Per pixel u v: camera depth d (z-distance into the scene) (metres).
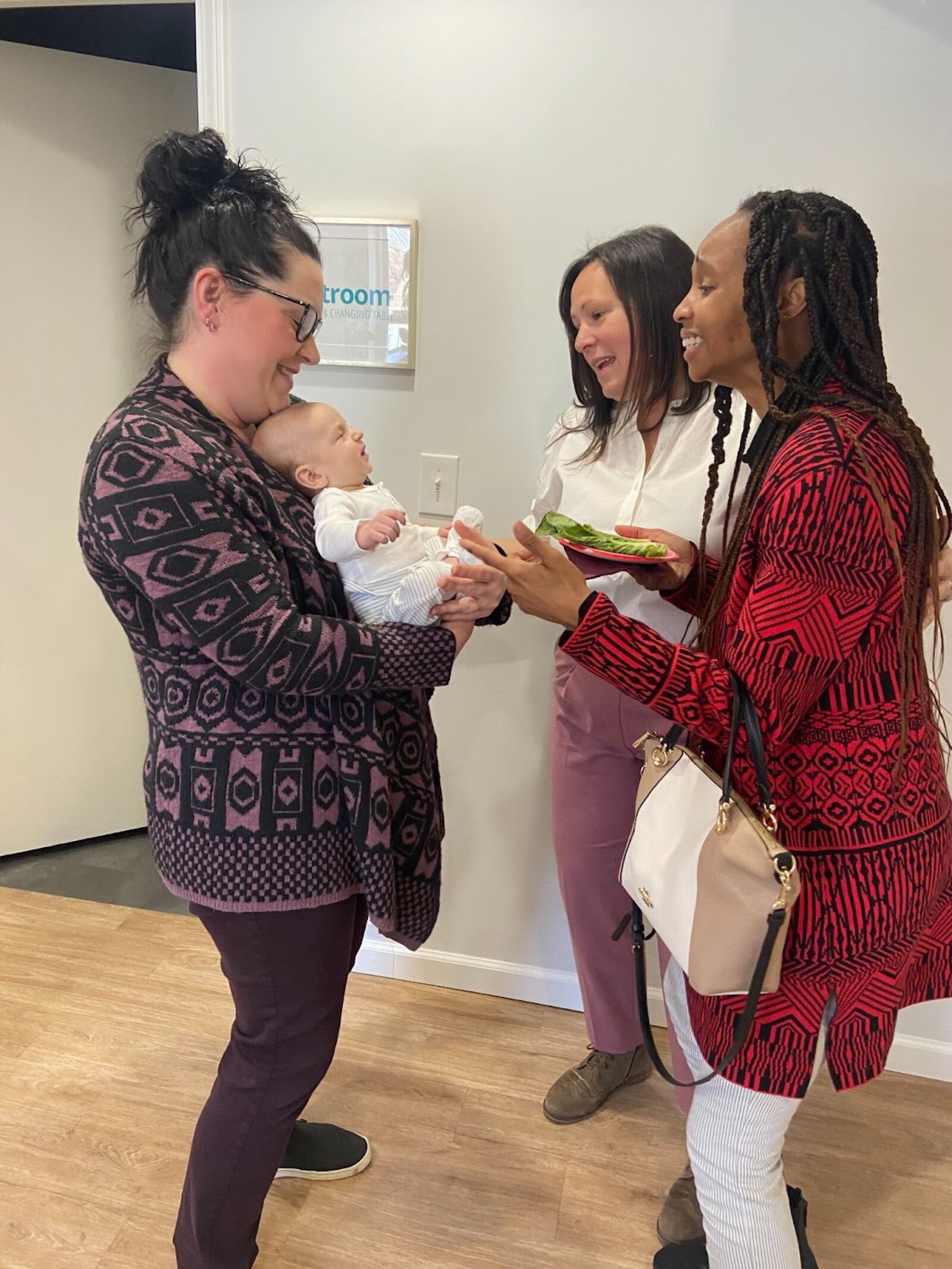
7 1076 1.70
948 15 1.35
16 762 2.40
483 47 1.51
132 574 0.93
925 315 1.47
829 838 0.94
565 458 1.57
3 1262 1.36
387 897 1.09
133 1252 1.39
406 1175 1.55
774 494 0.88
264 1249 1.41
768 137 1.46
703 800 0.97
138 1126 1.61
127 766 2.59
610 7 1.45
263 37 1.58
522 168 1.55
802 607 0.86
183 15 2.21
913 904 0.96
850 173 1.44
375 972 2.07
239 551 0.94
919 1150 1.65
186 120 2.28
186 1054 1.78
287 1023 1.13
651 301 1.34
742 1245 1.06
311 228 1.64
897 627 0.93
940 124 1.40
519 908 1.95
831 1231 1.48
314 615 1.04
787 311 0.96
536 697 1.81
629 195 1.53
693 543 1.36
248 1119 1.16
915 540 0.92
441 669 1.06
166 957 2.06
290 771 1.03
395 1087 1.74
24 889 2.33
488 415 1.69
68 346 2.22
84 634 2.42
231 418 1.11
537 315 1.62
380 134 1.59
